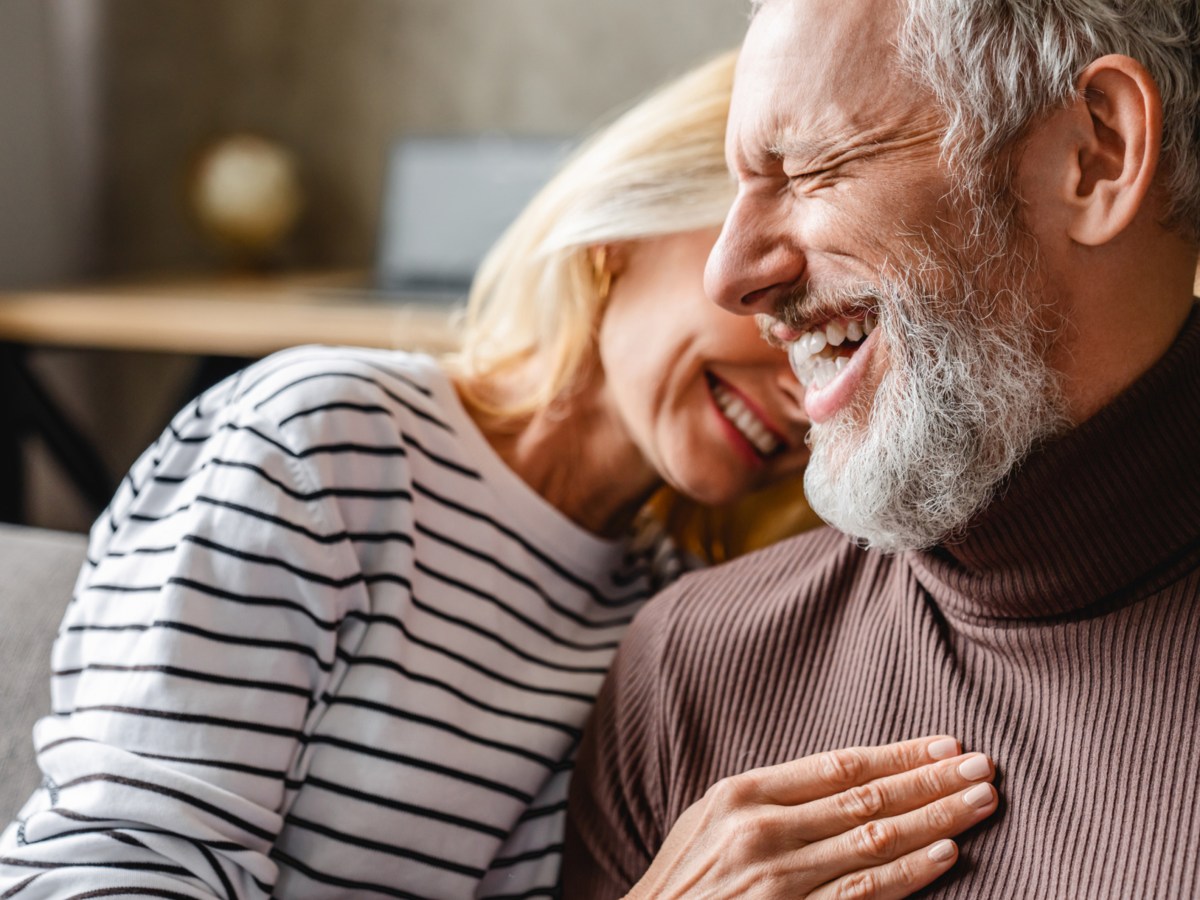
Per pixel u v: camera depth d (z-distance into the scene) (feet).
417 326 6.67
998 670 2.56
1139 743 2.31
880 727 2.69
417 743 3.04
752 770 2.74
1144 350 2.40
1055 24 2.26
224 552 2.96
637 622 3.23
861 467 2.51
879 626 2.81
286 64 9.30
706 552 4.00
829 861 2.50
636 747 3.07
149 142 9.43
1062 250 2.36
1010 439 2.39
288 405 3.12
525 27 8.87
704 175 3.28
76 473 7.68
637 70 8.73
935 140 2.35
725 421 3.28
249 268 9.18
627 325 3.31
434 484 3.29
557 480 3.54
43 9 8.58
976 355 2.39
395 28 9.09
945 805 2.47
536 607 3.43
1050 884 2.32
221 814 2.80
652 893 2.68
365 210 9.36
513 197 8.32
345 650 3.10
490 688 3.24
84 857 2.76
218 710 2.86
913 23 2.31
